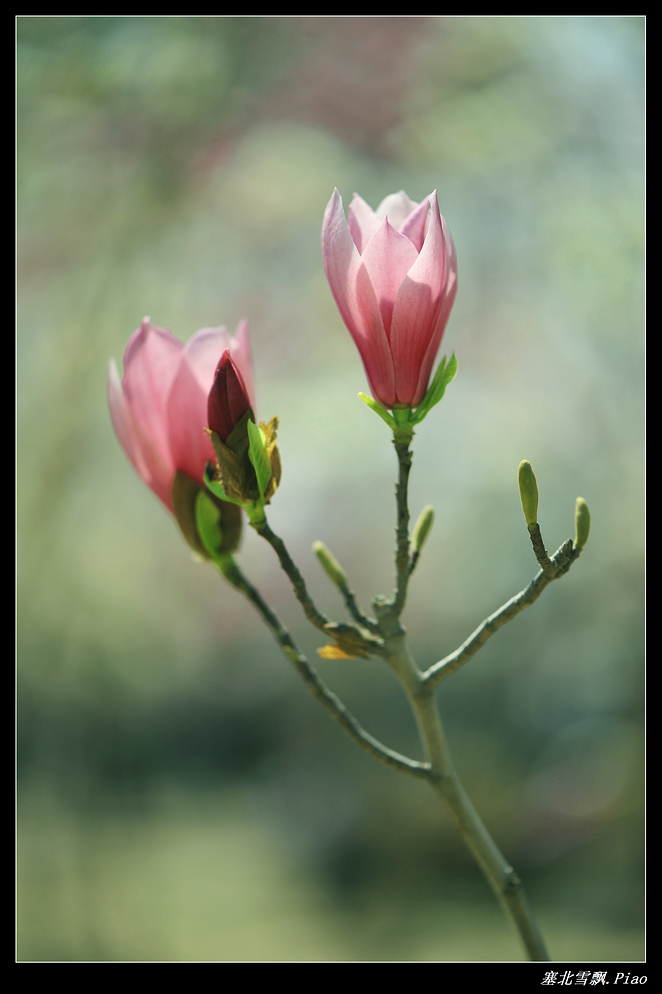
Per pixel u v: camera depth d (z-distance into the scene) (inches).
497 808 179.6
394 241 41.4
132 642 205.0
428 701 42.2
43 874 145.9
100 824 161.6
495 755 192.1
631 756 159.8
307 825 205.5
